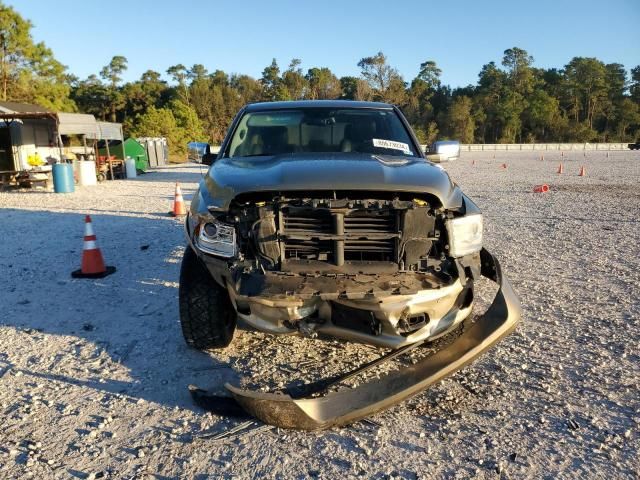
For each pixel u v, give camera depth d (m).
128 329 4.73
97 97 83.94
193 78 100.62
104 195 16.94
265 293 3.10
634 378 3.75
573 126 113.62
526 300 5.47
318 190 3.25
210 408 3.34
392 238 3.24
